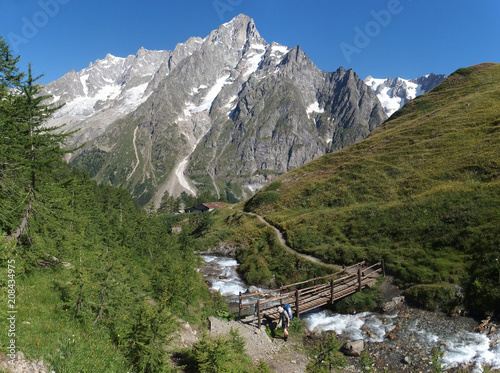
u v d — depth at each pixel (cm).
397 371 1705
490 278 2148
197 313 2183
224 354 1280
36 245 1822
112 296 1400
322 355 1504
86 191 4950
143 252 3412
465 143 4650
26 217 1781
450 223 2972
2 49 1838
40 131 1802
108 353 1111
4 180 1712
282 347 1964
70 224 2544
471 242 2594
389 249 3117
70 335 1119
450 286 2272
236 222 5972
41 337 1027
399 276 2684
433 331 1989
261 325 2155
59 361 941
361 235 3603
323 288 2744
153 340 1132
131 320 1323
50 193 1936
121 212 5988
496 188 3098
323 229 4075
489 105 5512
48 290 1512
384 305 2370
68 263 2133
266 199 6169
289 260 3716
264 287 3422
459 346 1794
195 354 1301
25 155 1766
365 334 2105
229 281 3669
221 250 5062
